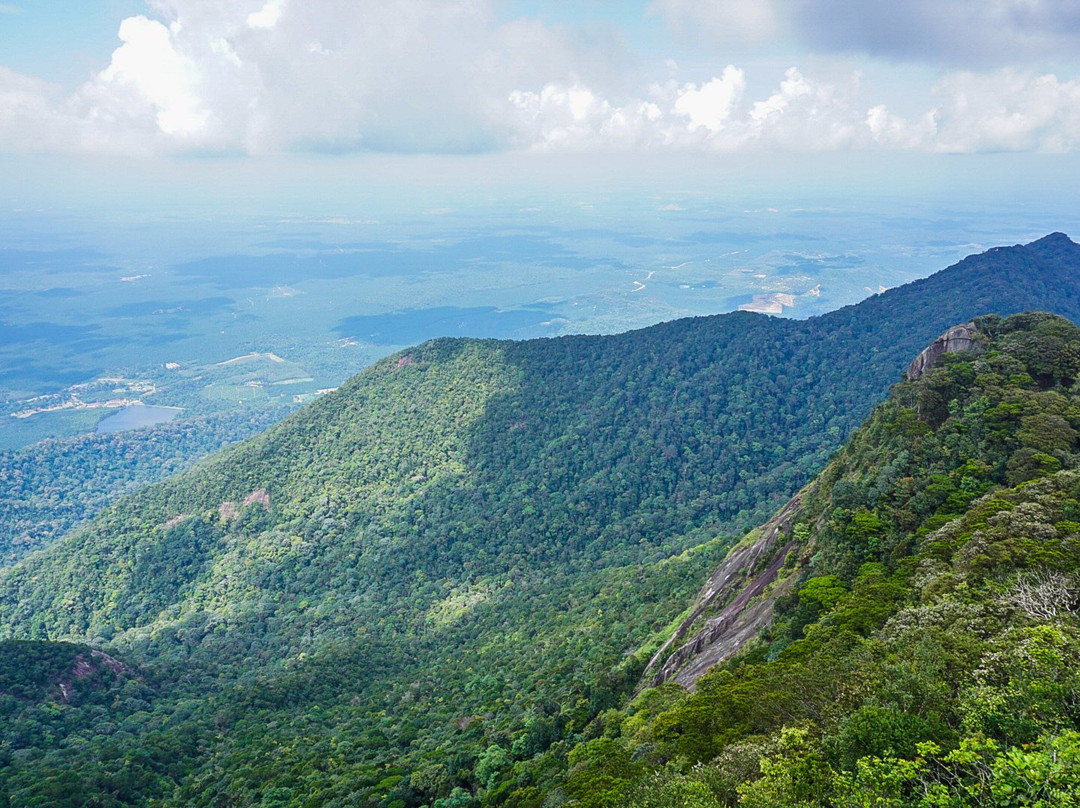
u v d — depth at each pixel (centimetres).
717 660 4100
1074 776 1498
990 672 2095
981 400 4791
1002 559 2892
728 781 2197
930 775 1834
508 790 4047
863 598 3241
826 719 2262
